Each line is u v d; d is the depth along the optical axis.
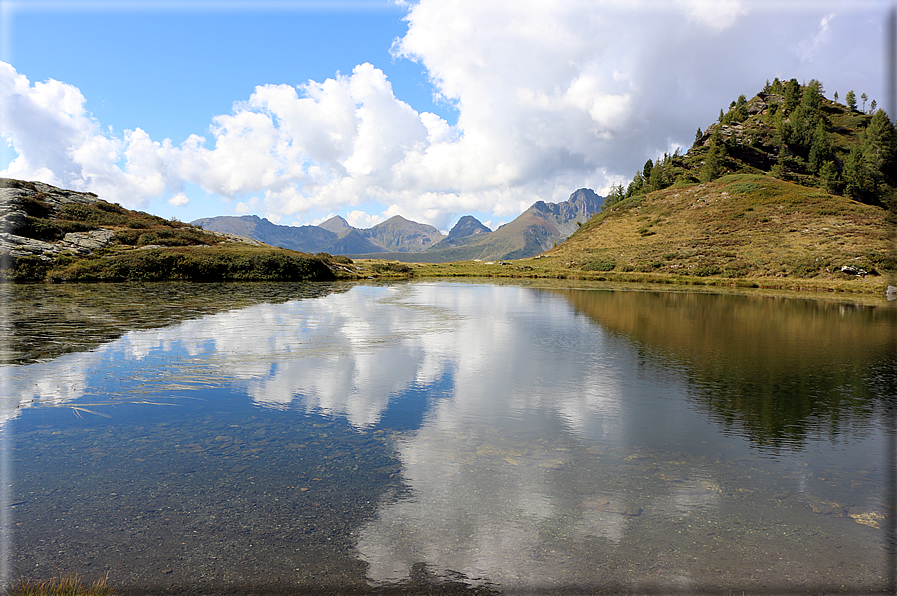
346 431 10.56
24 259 52.44
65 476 8.16
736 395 14.09
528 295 50.34
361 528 6.74
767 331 26.83
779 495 8.05
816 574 5.95
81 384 13.63
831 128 184.50
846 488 8.37
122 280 56.22
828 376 16.56
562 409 12.51
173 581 5.53
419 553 6.20
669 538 6.68
